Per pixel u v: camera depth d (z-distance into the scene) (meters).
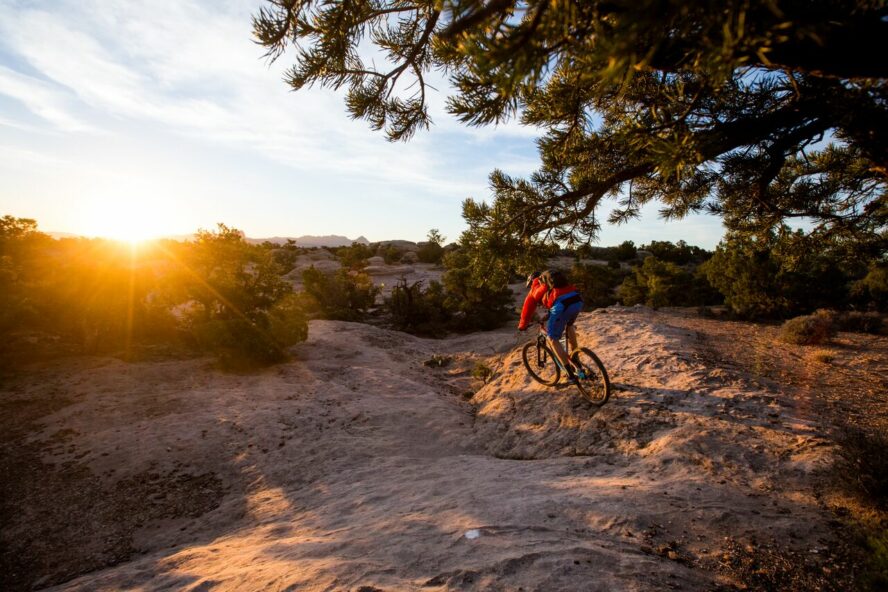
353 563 3.15
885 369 7.72
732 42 0.97
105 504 6.07
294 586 2.91
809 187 4.52
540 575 2.81
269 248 14.03
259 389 10.28
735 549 3.23
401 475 6.10
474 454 7.08
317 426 8.27
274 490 6.25
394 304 22.56
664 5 0.95
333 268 45.78
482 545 3.31
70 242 12.69
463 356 15.27
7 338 11.40
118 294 12.55
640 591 2.65
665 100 2.67
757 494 4.04
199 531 5.40
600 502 4.02
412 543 3.50
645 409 6.36
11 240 11.41
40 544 5.30
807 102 2.33
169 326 14.43
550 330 6.45
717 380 7.10
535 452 6.40
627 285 25.27
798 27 1.05
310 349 14.26
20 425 8.07
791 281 15.99
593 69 1.15
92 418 8.38
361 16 2.43
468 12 1.19
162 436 7.75
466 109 2.05
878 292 15.59
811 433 5.00
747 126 2.33
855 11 1.32
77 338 12.67
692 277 24.67
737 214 4.59
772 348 9.76
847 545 3.16
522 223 3.34
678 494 4.10
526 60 1.15
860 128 2.25
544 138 2.99
